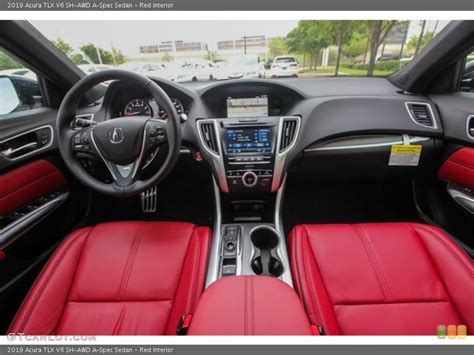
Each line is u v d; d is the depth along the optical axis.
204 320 0.51
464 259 0.75
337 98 1.11
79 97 0.89
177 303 0.72
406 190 1.37
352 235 0.88
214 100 1.16
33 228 1.03
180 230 0.91
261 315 0.51
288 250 0.92
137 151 0.87
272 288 0.59
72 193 1.27
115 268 0.79
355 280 0.75
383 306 0.69
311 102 1.11
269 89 1.13
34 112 1.15
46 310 0.69
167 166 0.85
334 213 1.50
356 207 1.53
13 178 0.94
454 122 1.03
